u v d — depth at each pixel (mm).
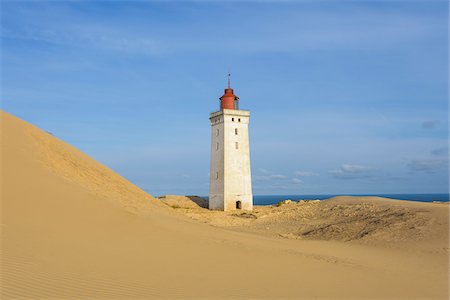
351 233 37938
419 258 25016
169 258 16188
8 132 25516
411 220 37156
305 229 43781
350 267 19922
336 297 13758
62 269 12867
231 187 60219
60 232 16141
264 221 50812
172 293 12258
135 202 28953
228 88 65125
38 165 22484
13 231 14906
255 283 14422
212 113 64312
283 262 18781
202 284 13508
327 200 59250
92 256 14633
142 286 12547
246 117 62500
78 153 33812
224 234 25719
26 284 11367
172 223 23375
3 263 12430
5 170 19484
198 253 17688
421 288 16656
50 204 18203
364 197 56625
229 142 60938
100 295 11406
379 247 30750
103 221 18781
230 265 16609
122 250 16078
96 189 25750
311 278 16281
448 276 19672
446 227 33250
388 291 15547
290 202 64875
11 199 17266
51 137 32031
